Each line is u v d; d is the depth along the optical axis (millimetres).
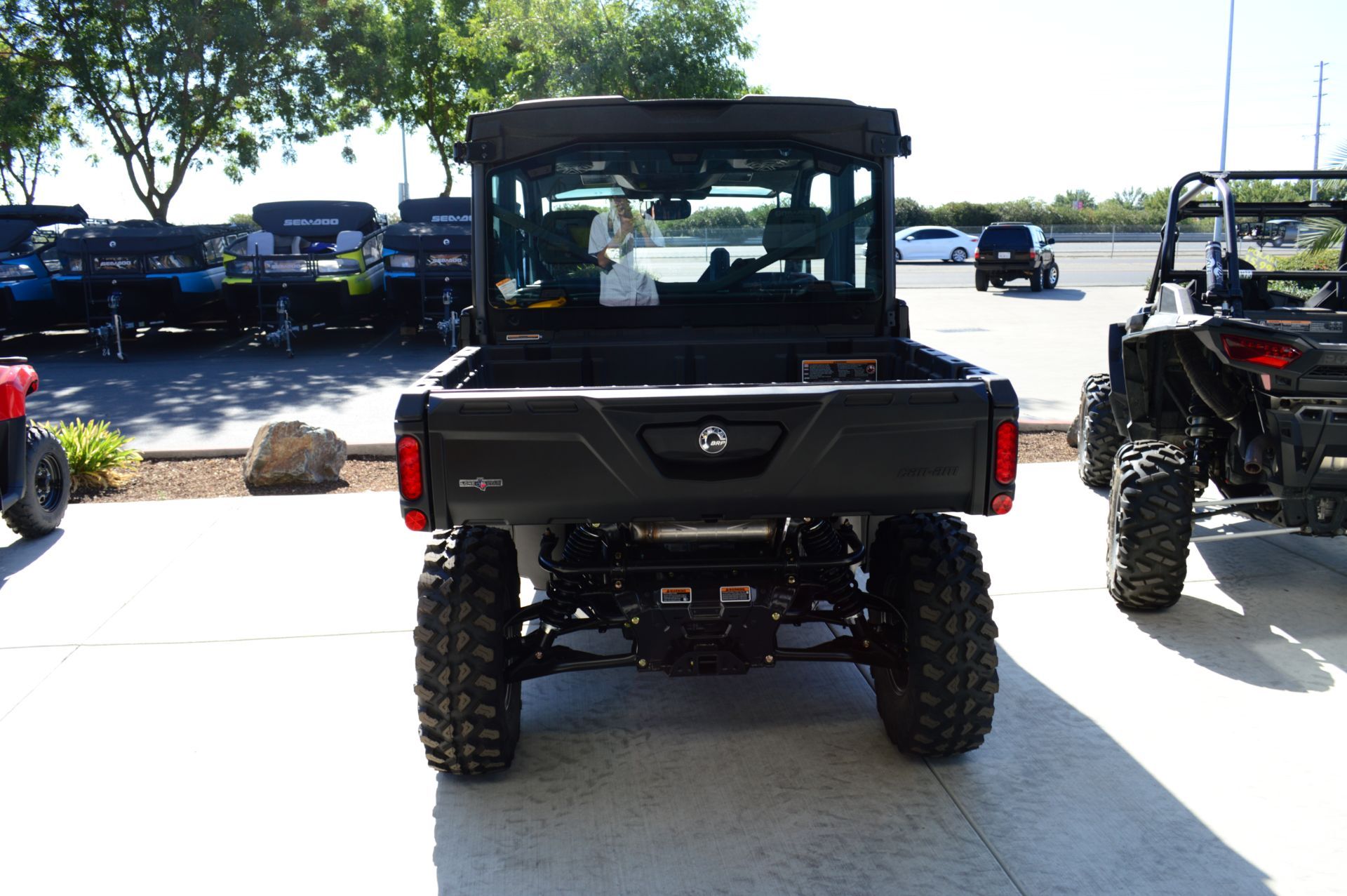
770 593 3439
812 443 3129
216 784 3627
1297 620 4852
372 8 23625
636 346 4414
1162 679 4270
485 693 3377
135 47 21438
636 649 3482
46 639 4883
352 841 3287
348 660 4605
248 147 23844
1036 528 6270
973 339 15648
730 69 18562
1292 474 4578
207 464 8500
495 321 4453
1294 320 4742
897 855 3146
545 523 3240
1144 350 5543
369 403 11336
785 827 3307
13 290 14820
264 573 5730
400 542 6219
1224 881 2992
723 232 4395
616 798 3500
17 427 6109
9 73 21234
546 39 18375
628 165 4309
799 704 4168
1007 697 4145
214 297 16016
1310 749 3707
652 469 3123
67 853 3246
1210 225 50406
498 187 4332
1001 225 24312
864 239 4445
